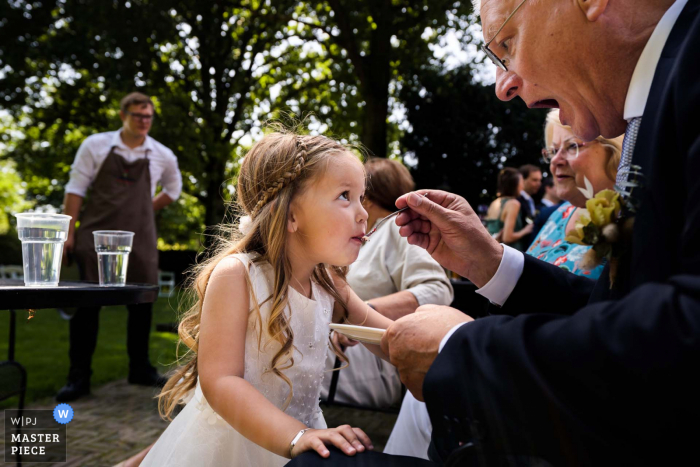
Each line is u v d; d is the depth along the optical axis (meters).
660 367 0.66
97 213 3.82
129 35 11.12
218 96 15.00
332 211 1.39
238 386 1.23
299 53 15.62
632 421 0.70
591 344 0.71
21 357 5.14
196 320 1.48
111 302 1.66
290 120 1.76
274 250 1.38
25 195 24.72
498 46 1.21
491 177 9.54
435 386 0.86
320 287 1.62
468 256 1.42
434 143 9.75
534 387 0.76
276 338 1.36
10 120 17.56
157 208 4.43
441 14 9.96
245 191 1.55
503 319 0.89
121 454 2.71
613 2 1.02
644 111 0.90
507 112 9.38
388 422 3.15
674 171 0.81
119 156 3.88
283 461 1.38
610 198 0.92
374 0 10.16
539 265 1.41
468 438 0.83
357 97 13.16
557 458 0.77
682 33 0.91
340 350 1.86
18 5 11.75
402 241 2.28
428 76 10.02
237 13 14.40
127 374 4.50
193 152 13.18
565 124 1.26
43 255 1.72
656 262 0.81
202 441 1.36
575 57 1.07
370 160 2.43
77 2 11.14
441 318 1.02
